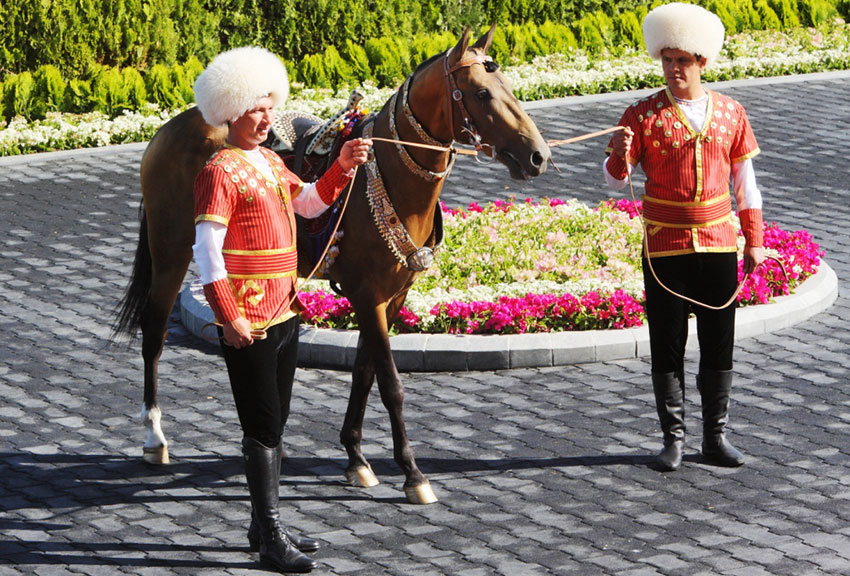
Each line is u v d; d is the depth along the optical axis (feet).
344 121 34.83
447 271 50.78
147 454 37.40
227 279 29.30
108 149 76.28
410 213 33.68
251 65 29.12
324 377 44.45
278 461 31.19
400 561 31.32
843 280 53.72
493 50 94.38
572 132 79.25
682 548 31.65
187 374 44.86
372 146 33.99
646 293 36.70
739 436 38.75
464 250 52.54
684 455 37.50
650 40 35.50
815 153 73.77
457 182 69.15
